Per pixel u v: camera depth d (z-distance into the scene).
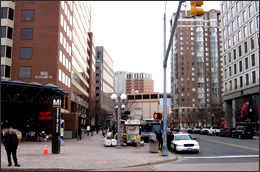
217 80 121.81
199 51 121.56
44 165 12.18
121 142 24.23
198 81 119.31
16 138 11.89
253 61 50.84
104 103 106.00
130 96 139.62
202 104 116.81
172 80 131.50
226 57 63.56
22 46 39.28
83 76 68.94
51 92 30.34
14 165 12.04
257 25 49.22
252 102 51.59
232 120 62.59
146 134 30.70
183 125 109.12
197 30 122.94
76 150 19.84
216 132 48.53
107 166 12.21
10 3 39.69
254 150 19.97
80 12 63.31
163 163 13.82
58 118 17.22
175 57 123.88
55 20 39.88
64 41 44.09
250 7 52.06
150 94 136.00
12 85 25.94
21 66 38.84
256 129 46.22
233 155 17.14
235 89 58.31
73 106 53.06
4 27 38.88
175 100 120.62
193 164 13.12
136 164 12.81
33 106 32.16
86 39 75.06
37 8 40.12
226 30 63.69
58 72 39.56
